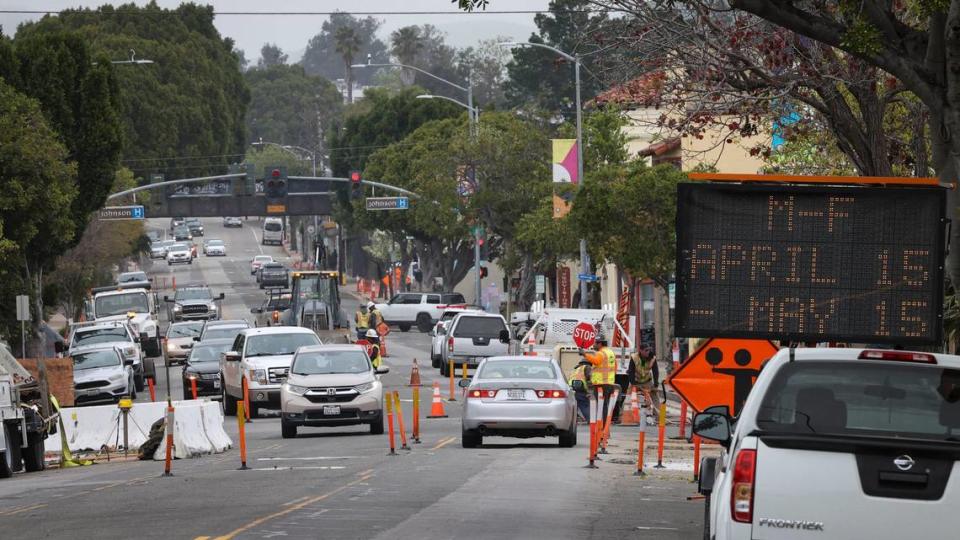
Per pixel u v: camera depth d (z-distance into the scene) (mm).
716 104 50938
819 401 23172
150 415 75125
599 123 142875
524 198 182250
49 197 103438
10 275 106125
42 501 46281
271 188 169000
